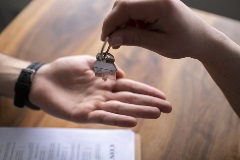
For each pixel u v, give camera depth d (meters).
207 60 0.41
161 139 0.44
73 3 0.63
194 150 0.43
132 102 0.45
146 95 0.45
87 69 0.48
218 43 0.40
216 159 0.42
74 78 0.48
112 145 0.43
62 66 0.48
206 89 0.50
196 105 0.48
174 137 0.44
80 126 0.45
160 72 0.52
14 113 0.47
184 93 0.50
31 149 0.42
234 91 0.44
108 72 0.39
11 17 1.00
